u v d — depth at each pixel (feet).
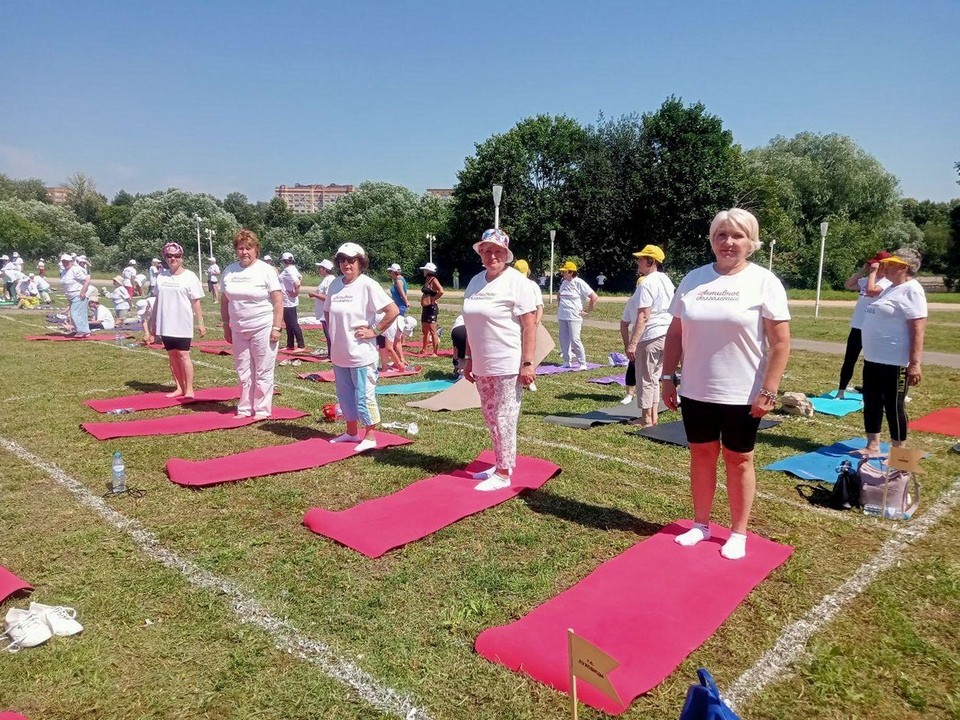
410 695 9.39
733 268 13.19
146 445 21.45
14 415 25.34
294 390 31.45
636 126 152.76
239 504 16.51
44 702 9.25
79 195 277.03
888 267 19.57
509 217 154.71
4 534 14.60
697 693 7.20
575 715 8.20
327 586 12.43
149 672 9.89
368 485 17.99
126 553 13.76
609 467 19.83
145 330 46.52
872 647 10.69
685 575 12.72
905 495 16.19
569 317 38.45
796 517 16.10
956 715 9.18
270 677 9.77
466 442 22.35
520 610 11.68
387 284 173.88
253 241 24.18
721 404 13.12
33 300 79.15
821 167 180.34
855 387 33.94
